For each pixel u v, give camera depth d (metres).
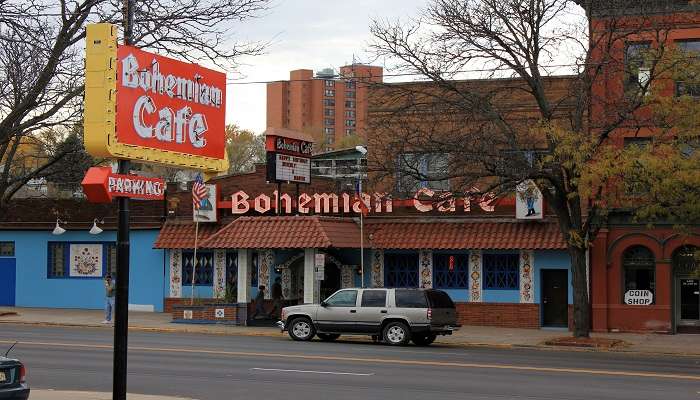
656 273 34.78
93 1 14.45
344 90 111.00
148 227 43.69
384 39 34.69
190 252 42.97
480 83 32.00
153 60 14.02
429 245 37.59
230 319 37.31
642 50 29.52
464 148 29.81
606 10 31.41
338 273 40.31
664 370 22.67
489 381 19.59
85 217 45.00
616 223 35.22
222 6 15.54
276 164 38.56
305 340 30.92
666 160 26.95
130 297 43.91
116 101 13.22
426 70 31.16
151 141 13.97
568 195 28.59
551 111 30.20
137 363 22.73
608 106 31.05
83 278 45.16
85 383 19.16
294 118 110.06
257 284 41.31
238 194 41.75
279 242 36.62
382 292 30.11
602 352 29.25
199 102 15.14
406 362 23.44
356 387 18.56
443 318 30.05
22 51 14.99
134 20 14.64
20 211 46.00
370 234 38.72
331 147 97.12
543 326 36.97
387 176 32.59
